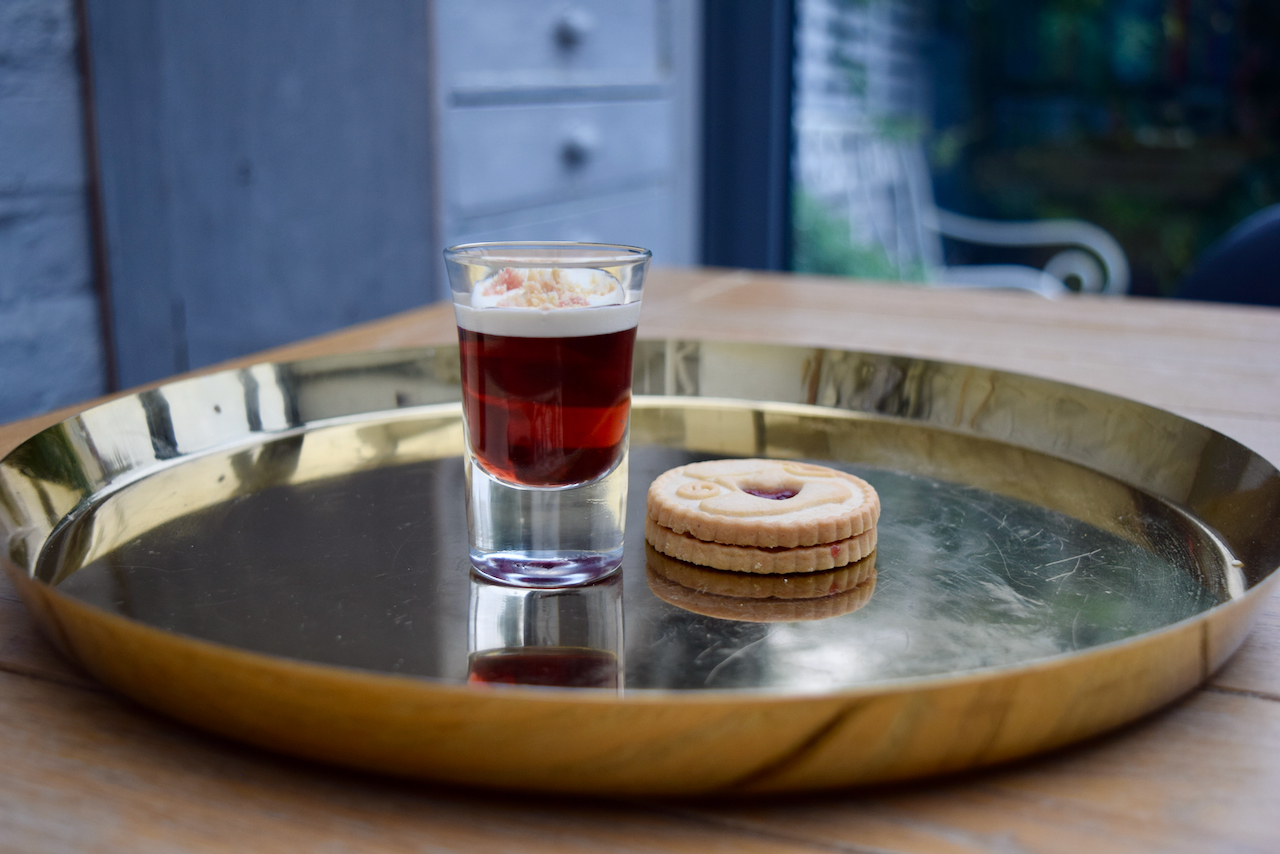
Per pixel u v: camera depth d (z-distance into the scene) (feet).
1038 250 11.30
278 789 1.07
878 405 1.85
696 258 6.23
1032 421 1.75
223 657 1.05
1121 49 10.92
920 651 1.23
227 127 3.78
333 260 3.97
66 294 3.51
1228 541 1.44
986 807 1.05
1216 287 3.69
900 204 10.75
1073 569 1.39
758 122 6.15
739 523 1.38
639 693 1.15
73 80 3.44
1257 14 10.37
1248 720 1.15
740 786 1.04
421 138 3.82
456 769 1.05
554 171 4.66
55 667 1.20
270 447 1.70
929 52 11.56
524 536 1.35
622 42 5.18
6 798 1.05
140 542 1.42
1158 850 1.02
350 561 1.38
